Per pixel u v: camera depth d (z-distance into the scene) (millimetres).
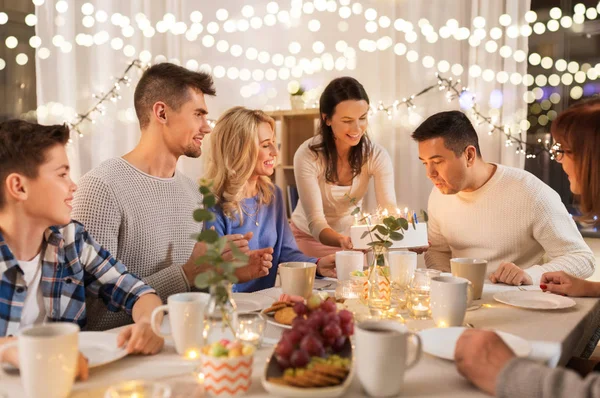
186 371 889
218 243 860
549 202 1814
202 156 3721
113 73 3404
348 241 2070
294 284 1331
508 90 3084
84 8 3209
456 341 930
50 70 3145
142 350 958
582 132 1187
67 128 1156
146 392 736
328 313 875
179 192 1639
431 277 1230
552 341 1029
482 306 1303
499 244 1886
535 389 734
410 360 924
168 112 1590
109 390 732
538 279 1583
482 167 1900
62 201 1122
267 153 1846
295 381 752
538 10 3123
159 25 3479
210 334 871
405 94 3430
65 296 1203
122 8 3439
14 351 859
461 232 1960
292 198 3361
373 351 769
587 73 2986
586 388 697
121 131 3445
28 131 1093
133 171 1547
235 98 3943
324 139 2350
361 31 3605
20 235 1128
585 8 2994
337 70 3646
